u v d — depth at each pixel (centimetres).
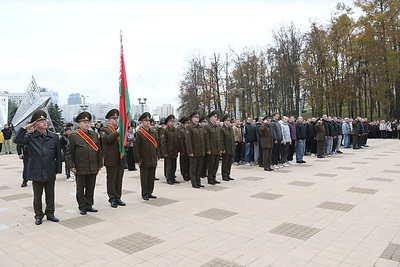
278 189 783
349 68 3347
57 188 879
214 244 424
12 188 891
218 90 3819
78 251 412
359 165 1177
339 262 360
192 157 846
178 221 536
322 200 661
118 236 467
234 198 700
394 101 3819
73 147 605
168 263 367
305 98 3569
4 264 377
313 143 1538
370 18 3138
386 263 355
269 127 1099
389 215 544
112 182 655
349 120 1911
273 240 435
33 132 557
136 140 699
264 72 3912
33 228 519
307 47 3391
